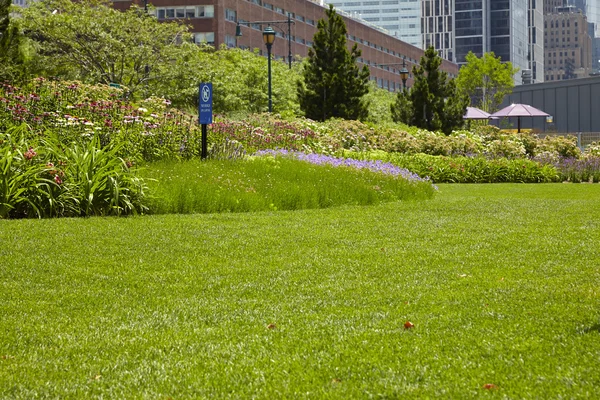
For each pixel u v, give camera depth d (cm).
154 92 3544
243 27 6962
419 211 1141
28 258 680
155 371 384
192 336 448
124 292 566
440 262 678
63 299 543
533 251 735
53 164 1037
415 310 503
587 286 566
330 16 3472
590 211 1145
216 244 772
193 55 3781
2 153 1046
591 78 6756
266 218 1005
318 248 755
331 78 3381
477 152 2839
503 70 7612
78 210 1002
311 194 1242
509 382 354
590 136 4094
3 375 380
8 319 488
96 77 3478
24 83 1572
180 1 6500
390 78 10456
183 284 592
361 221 983
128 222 926
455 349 409
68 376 379
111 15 3606
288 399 340
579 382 352
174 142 1522
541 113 4141
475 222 978
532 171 2375
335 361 392
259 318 489
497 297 534
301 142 2231
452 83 3931
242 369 383
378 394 343
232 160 1523
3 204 962
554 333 436
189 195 1095
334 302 530
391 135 2942
